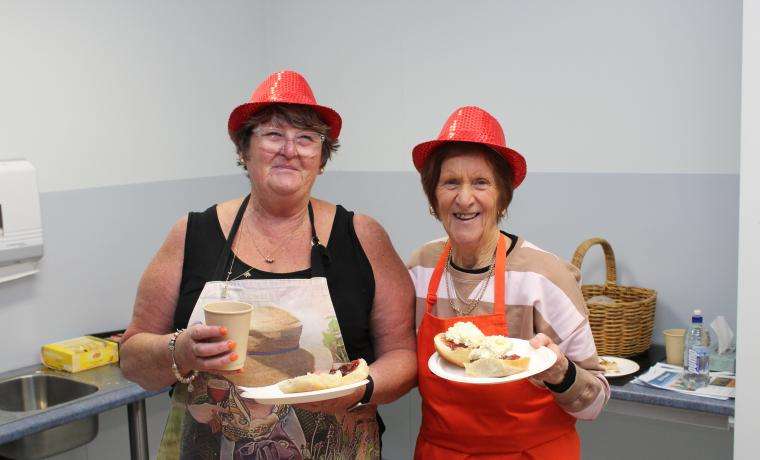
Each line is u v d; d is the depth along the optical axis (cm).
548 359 136
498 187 149
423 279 165
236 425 152
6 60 266
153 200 321
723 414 223
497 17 310
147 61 314
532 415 150
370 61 345
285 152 148
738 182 268
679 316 285
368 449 160
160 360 145
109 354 278
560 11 296
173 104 327
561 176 303
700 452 290
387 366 153
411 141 338
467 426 151
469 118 148
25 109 273
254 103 147
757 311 193
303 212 159
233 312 130
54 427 232
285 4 366
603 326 266
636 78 284
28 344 279
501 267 153
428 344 157
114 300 308
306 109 150
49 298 284
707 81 271
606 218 295
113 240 306
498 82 312
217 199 352
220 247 157
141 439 260
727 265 274
